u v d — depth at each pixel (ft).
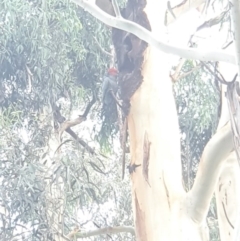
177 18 18.88
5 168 20.65
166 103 16.88
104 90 18.62
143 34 12.91
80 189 20.76
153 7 17.84
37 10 21.75
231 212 18.33
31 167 20.44
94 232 21.68
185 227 15.33
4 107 22.90
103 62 23.40
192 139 25.23
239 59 10.65
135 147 16.88
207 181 14.71
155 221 15.87
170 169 16.21
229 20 15.07
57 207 20.72
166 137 16.52
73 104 24.68
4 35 21.90
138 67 17.22
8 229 20.62
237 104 12.42
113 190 23.82
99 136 24.45
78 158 20.94
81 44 22.43
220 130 14.29
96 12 13.34
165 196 15.92
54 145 22.85
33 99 22.88
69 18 21.75
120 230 21.86
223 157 14.29
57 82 22.30
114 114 23.38
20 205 20.47
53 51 21.93
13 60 22.54
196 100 24.54
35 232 20.62
